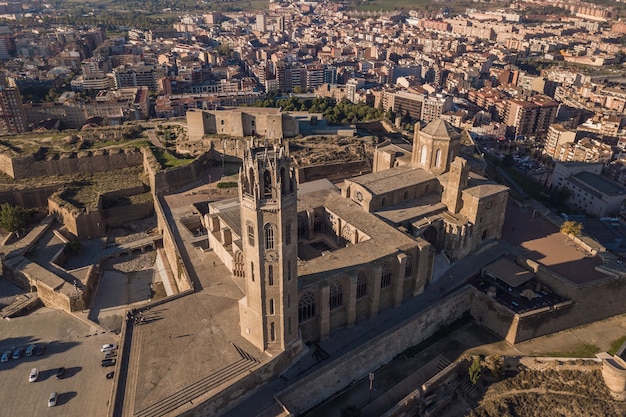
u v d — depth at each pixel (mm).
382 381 99812
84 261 142250
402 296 111812
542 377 102188
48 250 141750
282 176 77188
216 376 84875
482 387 102250
